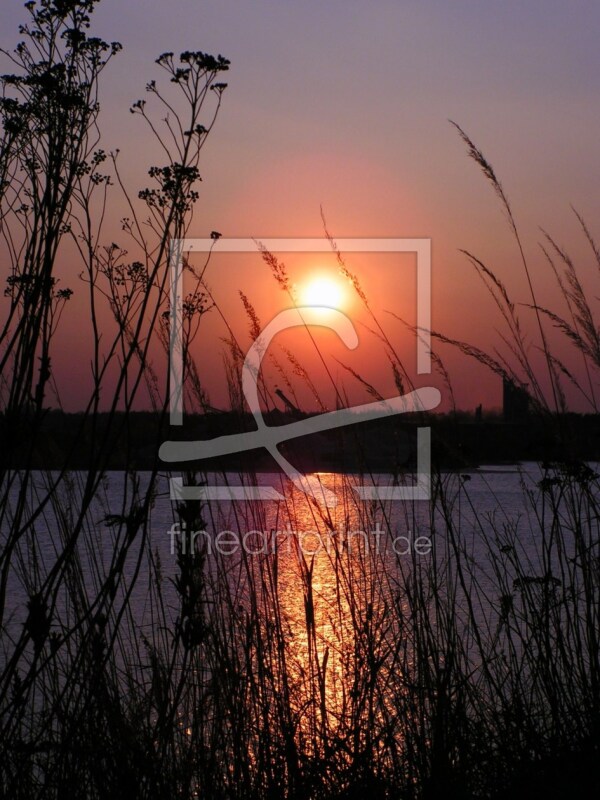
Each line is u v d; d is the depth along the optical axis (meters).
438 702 3.31
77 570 3.29
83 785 2.91
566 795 3.10
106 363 2.45
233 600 3.95
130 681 3.37
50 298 2.40
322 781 3.15
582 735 3.40
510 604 3.76
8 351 2.38
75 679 2.80
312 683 3.44
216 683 3.39
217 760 3.27
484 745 3.41
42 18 2.42
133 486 2.90
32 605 2.46
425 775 3.22
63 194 2.34
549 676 3.56
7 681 2.52
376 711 3.40
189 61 2.58
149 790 2.90
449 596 3.90
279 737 3.33
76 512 3.36
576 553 3.74
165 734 2.98
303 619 3.90
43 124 2.39
